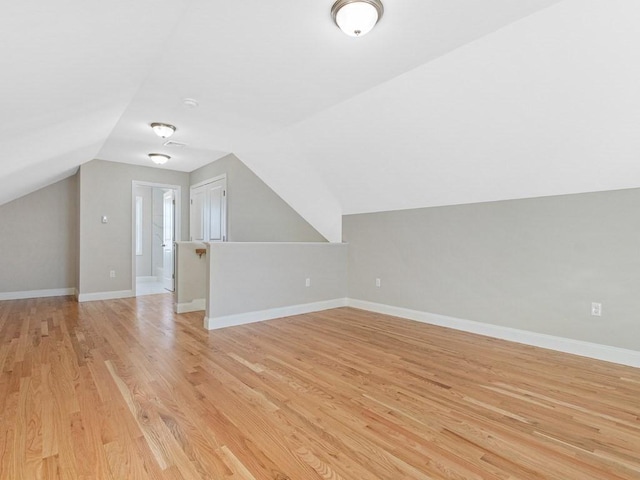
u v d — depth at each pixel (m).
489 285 3.63
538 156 2.90
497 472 1.48
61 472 1.45
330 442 1.69
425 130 3.21
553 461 1.56
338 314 4.61
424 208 4.23
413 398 2.17
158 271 8.11
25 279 5.65
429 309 4.16
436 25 2.10
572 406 2.07
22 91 1.92
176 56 2.45
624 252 2.80
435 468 1.51
